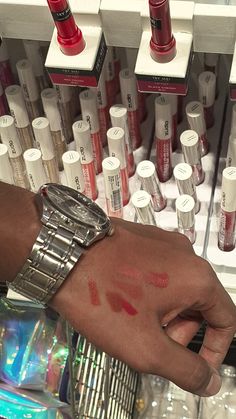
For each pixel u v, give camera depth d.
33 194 0.26
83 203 0.25
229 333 0.26
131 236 0.25
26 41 0.37
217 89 0.39
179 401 0.48
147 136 0.40
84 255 0.24
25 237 0.24
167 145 0.36
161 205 0.37
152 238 0.26
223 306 0.25
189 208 0.33
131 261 0.25
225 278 0.35
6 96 0.38
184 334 0.28
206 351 0.27
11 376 0.34
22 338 0.34
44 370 0.33
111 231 0.25
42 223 0.24
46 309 0.34
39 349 0.34
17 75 0.42
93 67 0.30
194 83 0.39
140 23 0.30
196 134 0.34
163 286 0.24
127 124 0.36
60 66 0.30
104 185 0.36
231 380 0.48
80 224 0.24
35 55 0.38
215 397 0.48
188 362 0.24
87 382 0.36
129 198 0.38
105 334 0.24
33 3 0.30
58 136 0.38
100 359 0.37
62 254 0.24
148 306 0.24
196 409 0.48
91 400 0.37
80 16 0.30
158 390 0.48
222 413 0.47
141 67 0.30
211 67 0.37
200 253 0.36
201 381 0.25
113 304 0.24
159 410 0.48
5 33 0.33
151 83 0.30
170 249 0.25
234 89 0.29
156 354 0.24
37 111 0.40
